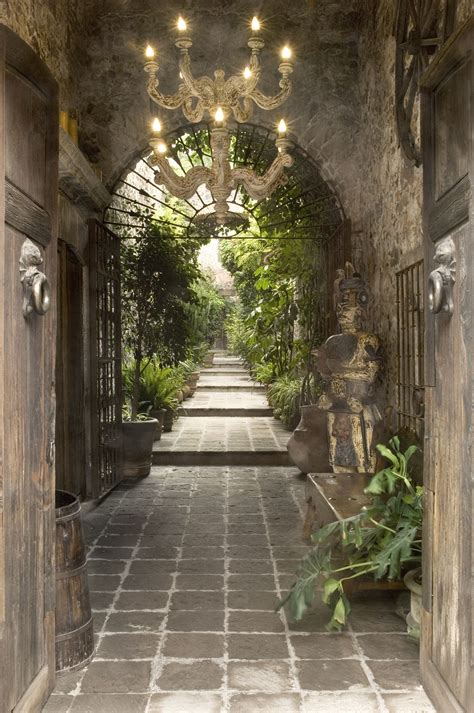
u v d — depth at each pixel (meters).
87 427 5.89
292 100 6.99
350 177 6.97
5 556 2.10
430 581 2.60
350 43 6.98
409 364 4.84
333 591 3.14
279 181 4.35
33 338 2.39
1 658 2.02
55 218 2.63
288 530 5.03
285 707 2.52
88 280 5.95
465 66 2.19
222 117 4.05
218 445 8.21
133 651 3.00
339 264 7.00
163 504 5.88
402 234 5.13
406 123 4.64
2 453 2.01
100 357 6.21
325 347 5.18
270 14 6.99
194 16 6.97
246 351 15.04
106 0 6.92
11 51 2.16
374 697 2.59
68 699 2.58
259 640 3.11
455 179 2.29
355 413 5.07
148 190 10.08
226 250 12.32
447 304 2.31
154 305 7.96
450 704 2.26
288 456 7.73
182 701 2.56
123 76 6.95
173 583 3.90
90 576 4.02
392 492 3.56
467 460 2.14
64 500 3.08
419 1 4.08
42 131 2.51
